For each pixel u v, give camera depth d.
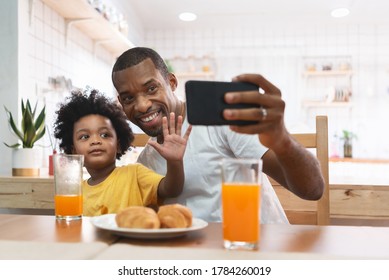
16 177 1.59
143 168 1.17
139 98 1.10
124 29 3.09
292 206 1.37
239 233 0.61
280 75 4.67
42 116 1.74
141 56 1.11
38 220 0.83
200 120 0.61
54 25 2.31
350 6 4.04
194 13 4.21
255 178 0.61
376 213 1.42
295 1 3.88
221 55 4.71
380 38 4.64
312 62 4.71
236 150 1.09
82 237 0.68
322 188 0.88
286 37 4.71
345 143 4.23
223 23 4.56
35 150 1.69
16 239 0.67
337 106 4.60
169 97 1.15
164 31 4.81
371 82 4.64
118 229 0.64
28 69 1.94
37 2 2.08
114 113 1.24
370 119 4.64
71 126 1.21
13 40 1.83
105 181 1.16
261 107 0.66
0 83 1.82
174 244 0.64
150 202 1.12
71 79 2.57
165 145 1.01
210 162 1.13
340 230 0.75
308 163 0.80
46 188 1.56
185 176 1.13
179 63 4.81
